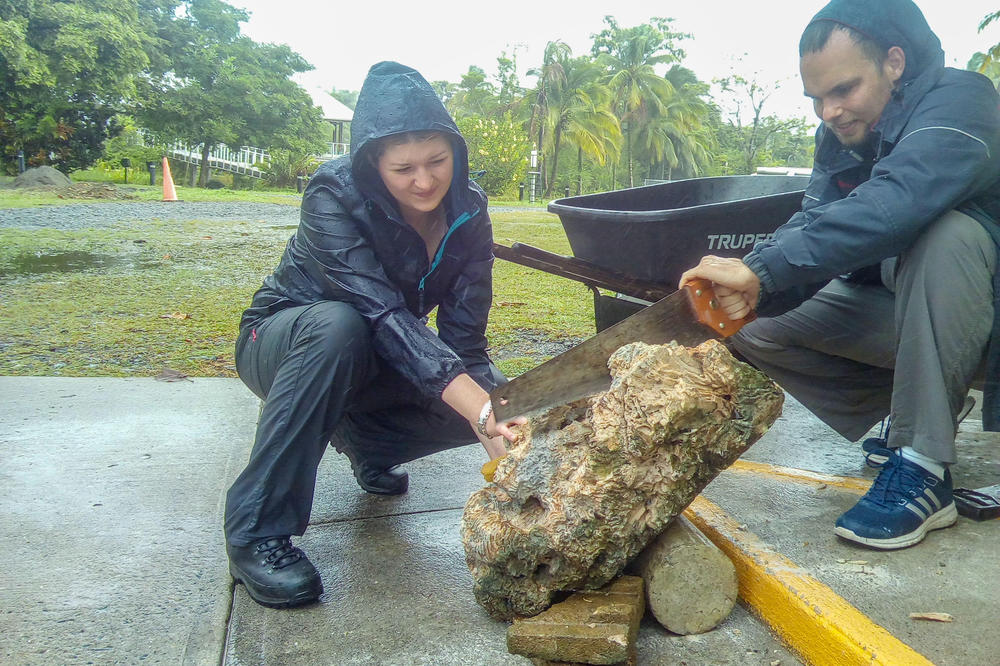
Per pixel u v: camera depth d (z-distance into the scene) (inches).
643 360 73.3
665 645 78.2
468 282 98.9
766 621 81.2
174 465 123.3
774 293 85.2
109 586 88.0
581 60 1979.6
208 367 180.5
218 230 477.4
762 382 75.3
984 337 87.7
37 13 1174.3
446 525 104.9
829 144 101.1
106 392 159.9
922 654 72.0
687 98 2491.4
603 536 74.4
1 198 685.9
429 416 104.5
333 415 86.1
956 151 83.5
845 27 88.4
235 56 1572.3
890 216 82.8
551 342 210.5
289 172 1438.2
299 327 86.6
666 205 154.6
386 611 84.1
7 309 240.4
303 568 84.9
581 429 77.6
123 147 1676.9
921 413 89.1
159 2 1492.4
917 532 90.4
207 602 85.4
